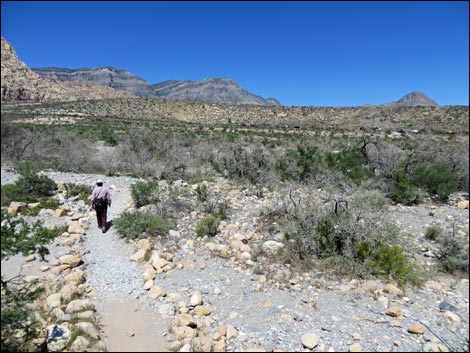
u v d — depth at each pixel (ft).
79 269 19.26
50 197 33.06
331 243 20.90
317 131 164.76
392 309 15.12
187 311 15.35
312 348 12.87
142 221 24.70
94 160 53.26
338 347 12.99
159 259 19.84
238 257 20.85
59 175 45.14
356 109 252.21
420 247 22.86
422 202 34.94
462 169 43.39
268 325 14.47
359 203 26.27
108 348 12.71
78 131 98.17
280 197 30.14
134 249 22.08
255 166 40.78
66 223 26.71
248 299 16.52
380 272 18.72
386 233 21.52
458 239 22.58
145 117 246.06
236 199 32.55
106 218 26.94
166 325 14.32
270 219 26.37
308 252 20.99
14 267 19.36
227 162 44.91
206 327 14.32
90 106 262.26
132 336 13.55
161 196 32.86
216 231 24.84
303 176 40.57
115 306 15.76
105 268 19.66
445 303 15.98
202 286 17.69
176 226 25.73
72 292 16.25
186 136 93.66
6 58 412.98
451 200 35.55
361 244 20.13
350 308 15.74
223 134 129.49
